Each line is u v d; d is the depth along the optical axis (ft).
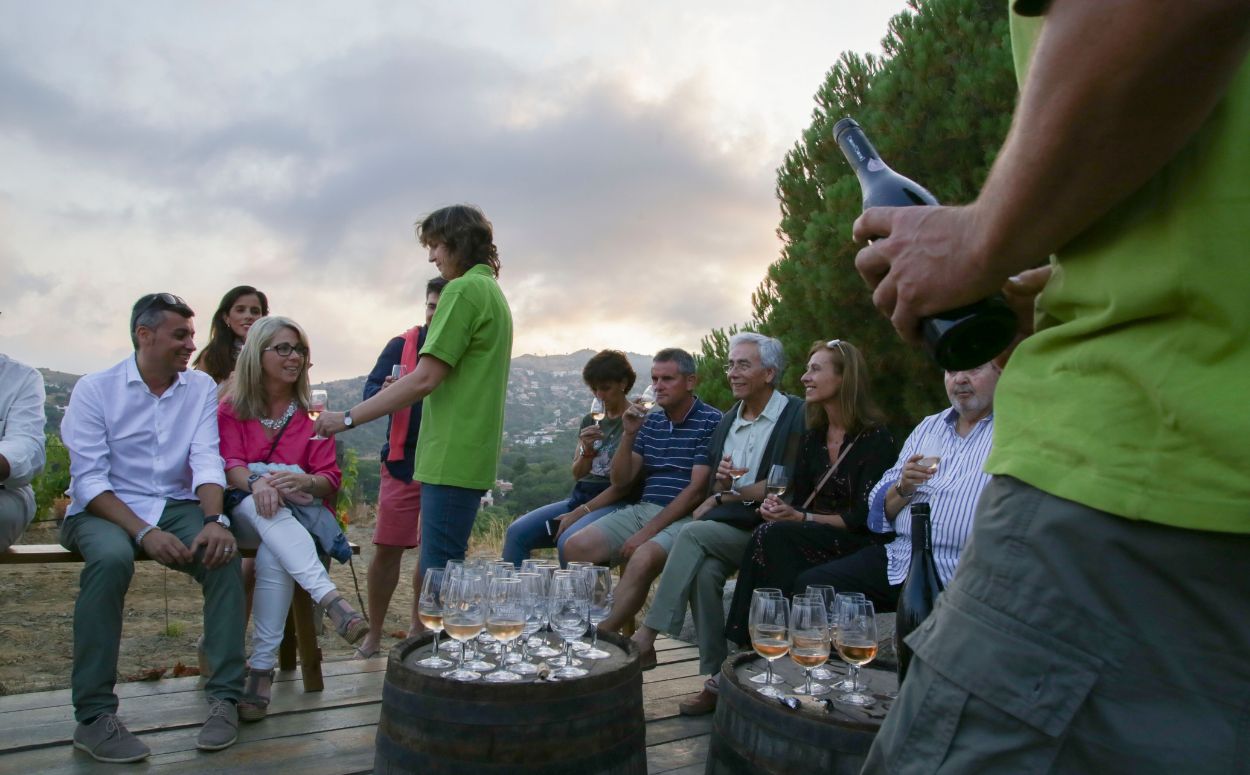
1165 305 2.82
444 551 12.26
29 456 11.48
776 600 8.64
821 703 7.88
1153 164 2.64
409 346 16.12
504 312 12.70
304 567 12.01
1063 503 3.01
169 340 12.10
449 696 7.68
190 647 16.07
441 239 12.80
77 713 10.30
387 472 15.05
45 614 18.10
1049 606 2.98
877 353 20.72
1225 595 2.78
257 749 10.60
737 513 13.07
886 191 4.70
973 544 3.34
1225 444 2.68
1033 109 2.76
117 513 11.24
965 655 3.17
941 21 21.21
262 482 12.47
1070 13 2.62
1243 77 2.77
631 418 15.58
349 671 13.99
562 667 8.91
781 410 14.19
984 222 3.08
